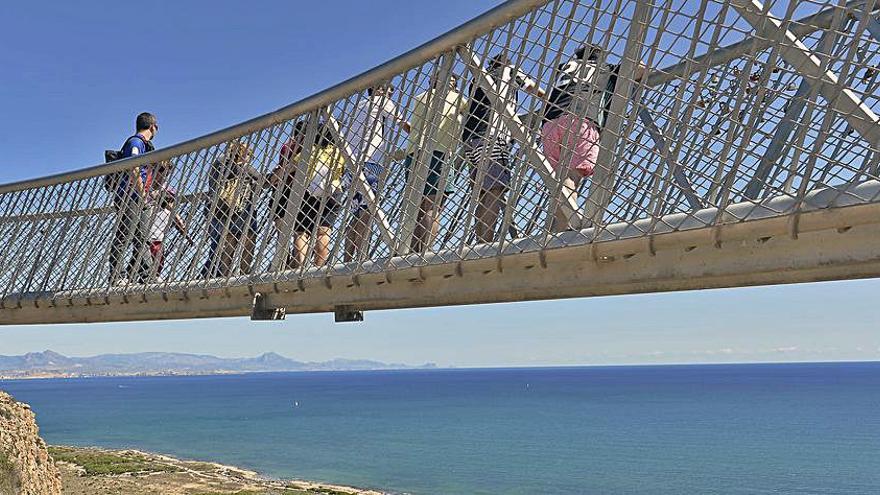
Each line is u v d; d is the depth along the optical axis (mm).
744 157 3484
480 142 5605
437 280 5410
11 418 8414
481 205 5148
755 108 3482
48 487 8453
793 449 71562
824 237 3350
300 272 6145
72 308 8945
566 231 4309
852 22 4406
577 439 79500
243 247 6801
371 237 5789
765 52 4043
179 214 8141
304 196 6824
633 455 66812
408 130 6043
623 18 4090
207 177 7418
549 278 4648
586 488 50344
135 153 8906
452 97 5758
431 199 5891
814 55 3701
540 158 4473
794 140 3459
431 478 53062
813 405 134750
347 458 63156
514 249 4562
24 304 9211
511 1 4598
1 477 7746
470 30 4898
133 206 8117
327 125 6117
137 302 8047
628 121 3951
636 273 4164
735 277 4059
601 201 4227
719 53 4746
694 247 3828
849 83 3992
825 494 49000
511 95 4668
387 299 5742
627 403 143625
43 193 9328
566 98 5137
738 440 78938
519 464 60750
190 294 7203
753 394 175750
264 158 6789
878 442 76750
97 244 8586
